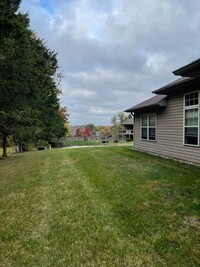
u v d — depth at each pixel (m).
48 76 24.22
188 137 9.41
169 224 3.98
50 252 3.37
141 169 8.29
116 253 3.27
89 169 8.67
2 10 10.08
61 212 4.74
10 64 10.85
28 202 5.47
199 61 5.89
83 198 5.48
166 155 11.30
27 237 3.81
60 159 12.19
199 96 8.62
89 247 3.45
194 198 5.12
